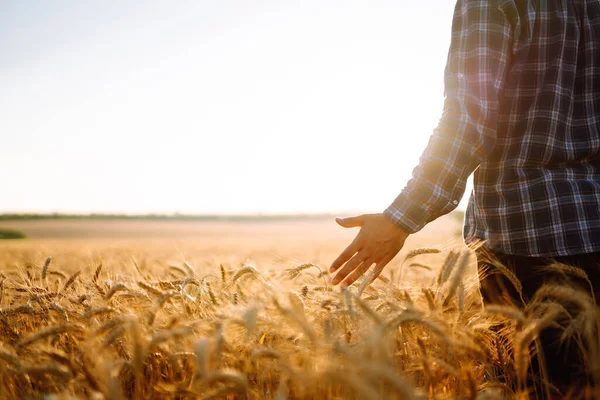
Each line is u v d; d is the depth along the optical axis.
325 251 15.98
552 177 2.08
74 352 2.20
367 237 2.23
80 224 77.19
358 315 1.99
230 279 2.77
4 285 3.13
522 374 1.81
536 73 2.13
